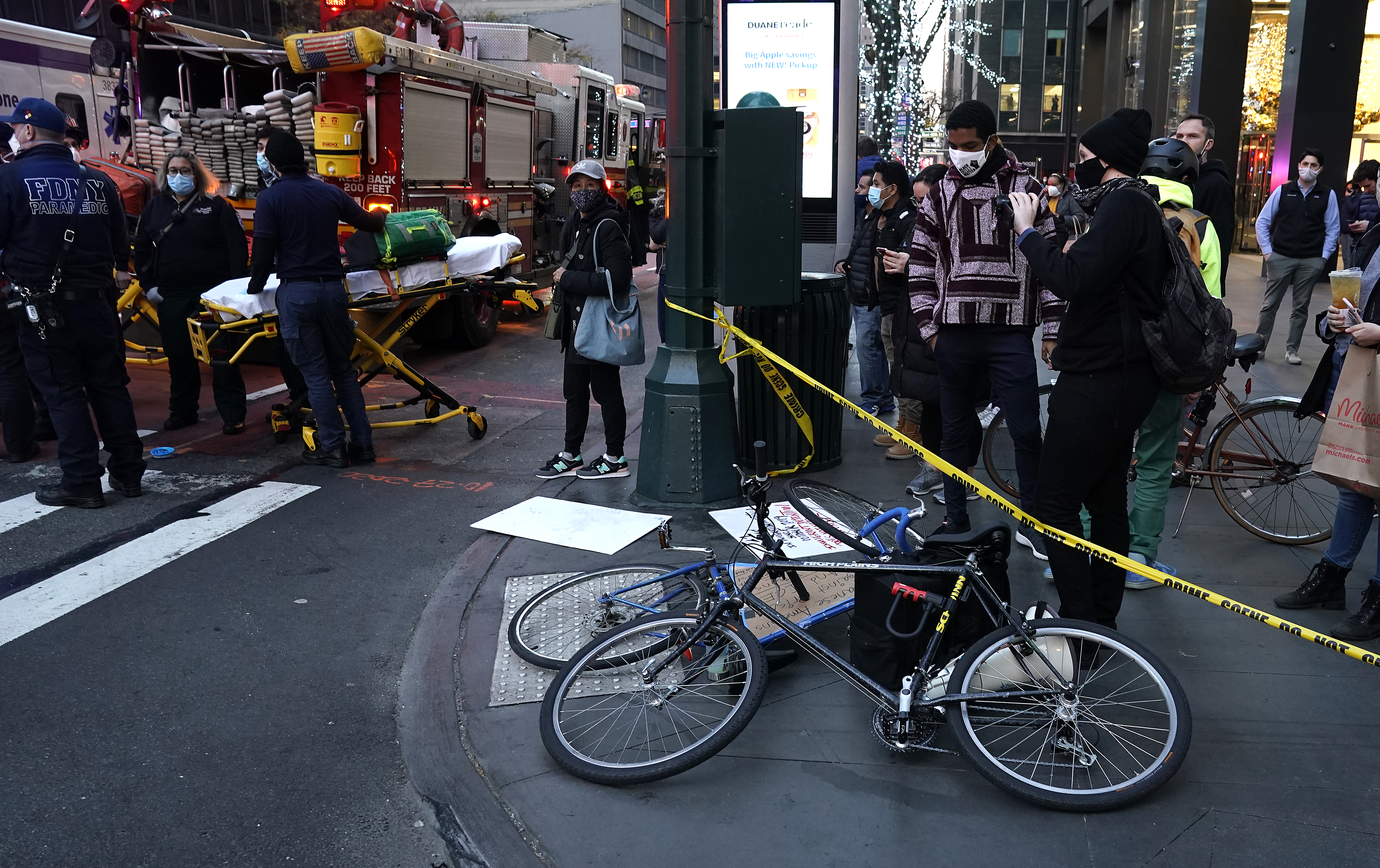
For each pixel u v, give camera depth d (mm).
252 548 4973
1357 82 15125
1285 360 9000
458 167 10672
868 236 6621
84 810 2922
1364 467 3506
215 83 10586
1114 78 24953
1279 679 3418
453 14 12664
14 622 4152
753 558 4059
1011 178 3979
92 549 4949
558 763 3010
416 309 6949
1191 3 18781
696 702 3314
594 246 5480
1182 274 3062
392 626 4168
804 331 5605
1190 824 2682
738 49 7582
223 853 2738
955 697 2855
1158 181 4199
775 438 5805
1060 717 2863
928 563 3141
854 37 7855
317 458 6344
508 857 2662
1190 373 3080
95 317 5383
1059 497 3275
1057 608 3967
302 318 5980
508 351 10703
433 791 2994
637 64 90312
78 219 5234
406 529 5246
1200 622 3861
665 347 5387
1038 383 4625
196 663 3834
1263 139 19859
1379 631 3656
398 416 7770
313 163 9281
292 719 3439
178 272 6844
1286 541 4652
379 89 9258
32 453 6461
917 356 5012
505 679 3602
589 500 5555
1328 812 2715
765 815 2775
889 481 5715
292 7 38656
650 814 2799
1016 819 2732
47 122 5125
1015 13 48219
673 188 5156
